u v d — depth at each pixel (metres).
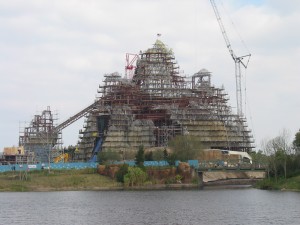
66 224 126.94
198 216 137.88
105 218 136.75
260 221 126.31
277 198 185.12
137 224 125.06
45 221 132.62
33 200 193.62
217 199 188.62
